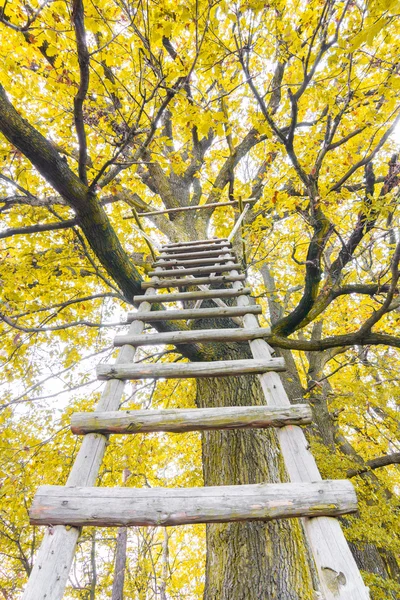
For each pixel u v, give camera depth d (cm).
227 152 510
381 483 535
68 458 457
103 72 236
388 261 391
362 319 567
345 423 634
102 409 139
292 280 748
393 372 536
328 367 877
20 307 390
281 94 400
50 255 374
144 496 101
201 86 393
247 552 198
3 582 764
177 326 304
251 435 262
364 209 283
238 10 205
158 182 532
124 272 283
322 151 273
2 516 464
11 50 241
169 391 590
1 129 201
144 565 809
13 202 323
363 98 253
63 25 203
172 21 206
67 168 226
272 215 536
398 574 491
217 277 281
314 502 99
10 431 411
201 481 653
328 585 85
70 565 90
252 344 187
